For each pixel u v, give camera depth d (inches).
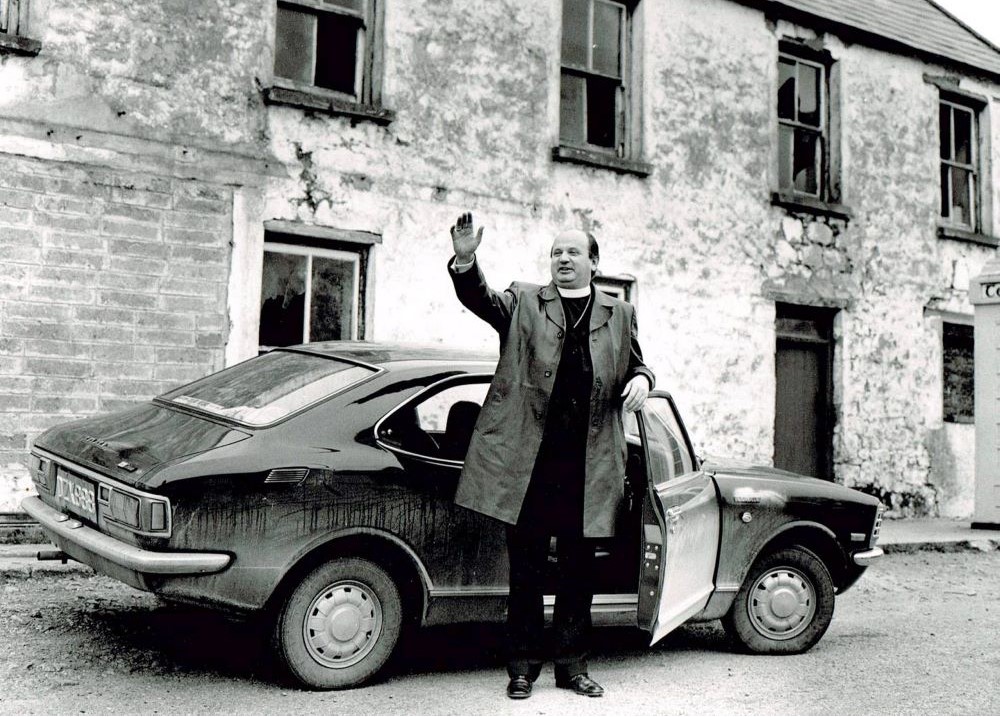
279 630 147.0
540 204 360.5
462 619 161.5
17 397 255.1
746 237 416.5
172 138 281.9
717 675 176.9
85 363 265.4
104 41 271.4
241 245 292.4
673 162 397.1
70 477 156.5
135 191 275.0
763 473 203.8
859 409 444.1
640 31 393.7
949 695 167.2
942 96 496.7
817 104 457.1
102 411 267.3
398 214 325.4
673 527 159.3
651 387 149.8
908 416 459.8
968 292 448.8
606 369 149.0
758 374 415.2
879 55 465.4
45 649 164.4
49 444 167.2
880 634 218.8
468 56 344.5
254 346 293.7
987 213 506.6
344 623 151.4
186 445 145.9
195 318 283.4
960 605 259.9
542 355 146.8
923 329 470.0
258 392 162.6
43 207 260.5
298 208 304.5
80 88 267.1
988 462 399.2
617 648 197.9
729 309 408.8
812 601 197.6
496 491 144.8
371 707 144.7
